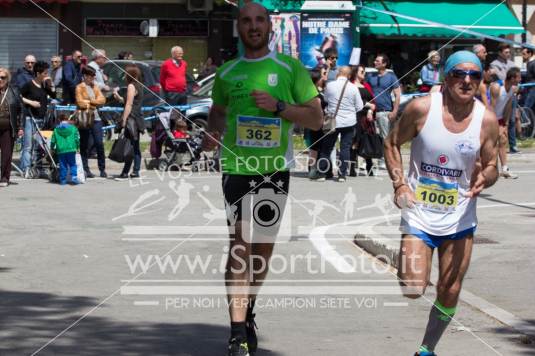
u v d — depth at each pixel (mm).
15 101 18047
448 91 6562
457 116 6578
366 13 33375
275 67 7086
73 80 21859
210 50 38812
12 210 15125
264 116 7055
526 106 26594
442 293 6848
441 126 6586
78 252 11602
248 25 7055
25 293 9422
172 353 7332
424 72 22656
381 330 8141
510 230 13141
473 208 6738
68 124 18688
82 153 19609
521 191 17750
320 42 28469
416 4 34250
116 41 38781
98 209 15297
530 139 26562
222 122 7371
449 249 6750
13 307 8828
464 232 6711
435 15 33969
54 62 26594
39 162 19688
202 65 38719
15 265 10820
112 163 22266
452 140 6578
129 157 19359
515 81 18453
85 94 19359
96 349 7430
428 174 6691
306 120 7109
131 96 19281
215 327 8180
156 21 38500
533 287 9742
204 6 37531
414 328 8219
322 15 28391
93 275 10289
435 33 33594
